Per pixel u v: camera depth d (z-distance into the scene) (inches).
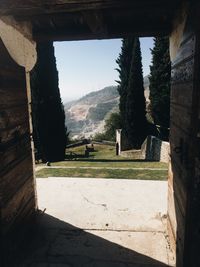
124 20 163.3
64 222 208.5
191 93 105.3
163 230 193.9
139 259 161.3
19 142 158.2
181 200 129.8
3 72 133.6
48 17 152.5
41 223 206.7
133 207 233.0
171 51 164.2
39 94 650.8
